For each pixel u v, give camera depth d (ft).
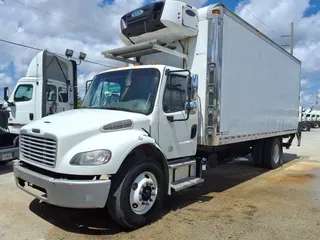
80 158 12.84
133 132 14.62
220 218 16.07
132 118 14.94
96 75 19.49
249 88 23.68
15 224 14.80
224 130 20.06
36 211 16.57
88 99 18.74
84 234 13.76
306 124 123.24
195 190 22.02
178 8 18.66
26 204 17.72
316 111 159.33
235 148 26.45
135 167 14.12
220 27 19.06
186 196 20.34
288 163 36.01
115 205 13.64
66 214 16.19
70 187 12.53
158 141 16.10
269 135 28.37
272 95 28.68
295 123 37.01
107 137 13.69
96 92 18.56
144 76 16.93
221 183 24.58
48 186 12.99
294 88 35.88
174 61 20.40
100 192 12.80
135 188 14.30
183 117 17.60
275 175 28.35
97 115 15.20
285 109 32.78
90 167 12.72
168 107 16.76
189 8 19.10
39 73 36.27
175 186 16.44
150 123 15.66
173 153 17.15
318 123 155.43
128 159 14.34
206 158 21.35
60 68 40.09
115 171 13.10
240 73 22.06
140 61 22.24
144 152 15.48
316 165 34.58
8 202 18.08
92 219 15.53
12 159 26.14
